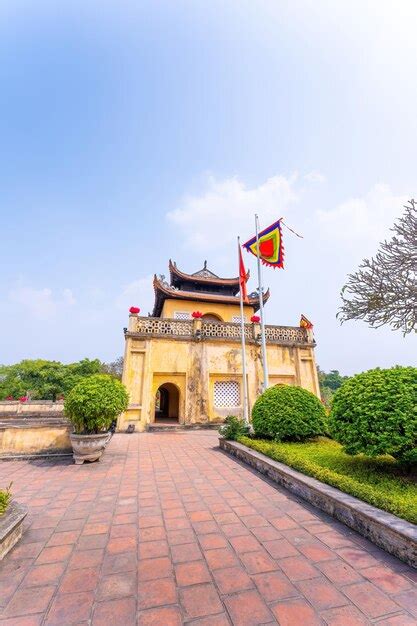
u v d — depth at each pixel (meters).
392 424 5.06
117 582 2.92
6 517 3.69
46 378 32.94
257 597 2.71
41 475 6.60
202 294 23.08
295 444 8.38
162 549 3.54
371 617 2.47
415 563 3.14
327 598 2.70
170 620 2.43
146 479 6.34
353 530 4.03
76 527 4.11
